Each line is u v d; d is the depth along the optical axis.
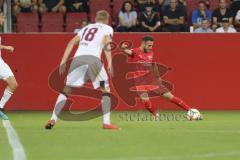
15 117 42.09
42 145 28.41
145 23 50.84
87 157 25.11
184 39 46.19
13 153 26.33
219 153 26.05
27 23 53.22
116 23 53.47
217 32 46.53
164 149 27.08
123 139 30.16
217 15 51.75
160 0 52.84
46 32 50.56
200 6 52.19
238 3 52.75
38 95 46.25
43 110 46.31
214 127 35.75
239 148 27.41
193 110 40.06
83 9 54.47
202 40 46.25
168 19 51.47
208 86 46.41
